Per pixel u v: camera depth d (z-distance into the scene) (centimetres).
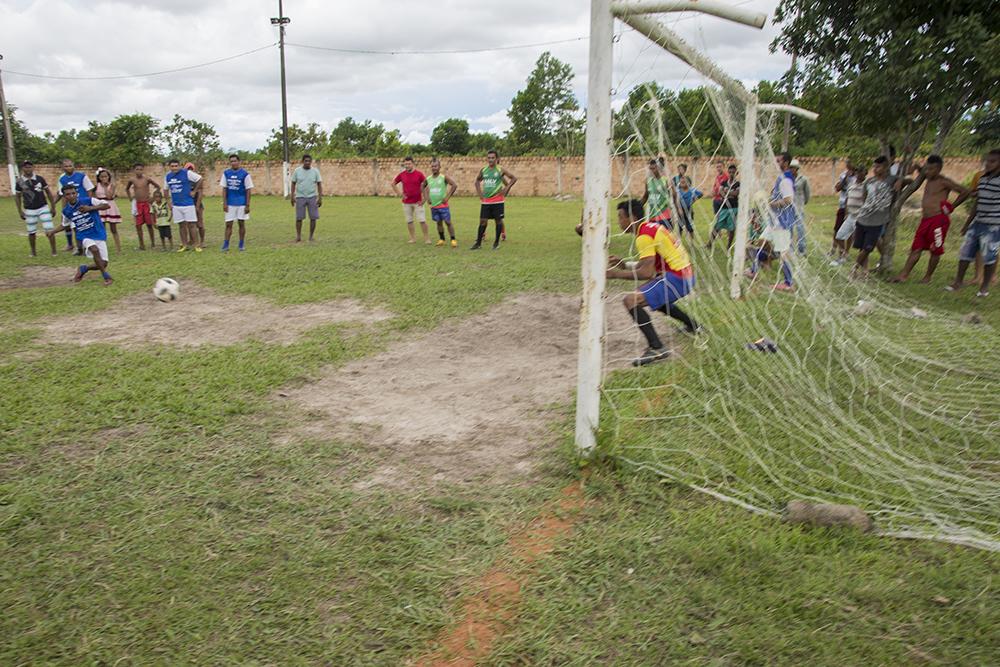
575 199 3014
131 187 1282
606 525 316
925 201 886
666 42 403
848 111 969
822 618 250
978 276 902
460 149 5066
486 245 1355
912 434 428
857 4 921
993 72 786
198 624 252
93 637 246
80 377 528
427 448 408
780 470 370
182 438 417
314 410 470
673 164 514
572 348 632
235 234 1575
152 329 693
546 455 393
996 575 271
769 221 784
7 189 3294
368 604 263
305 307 790
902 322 709
